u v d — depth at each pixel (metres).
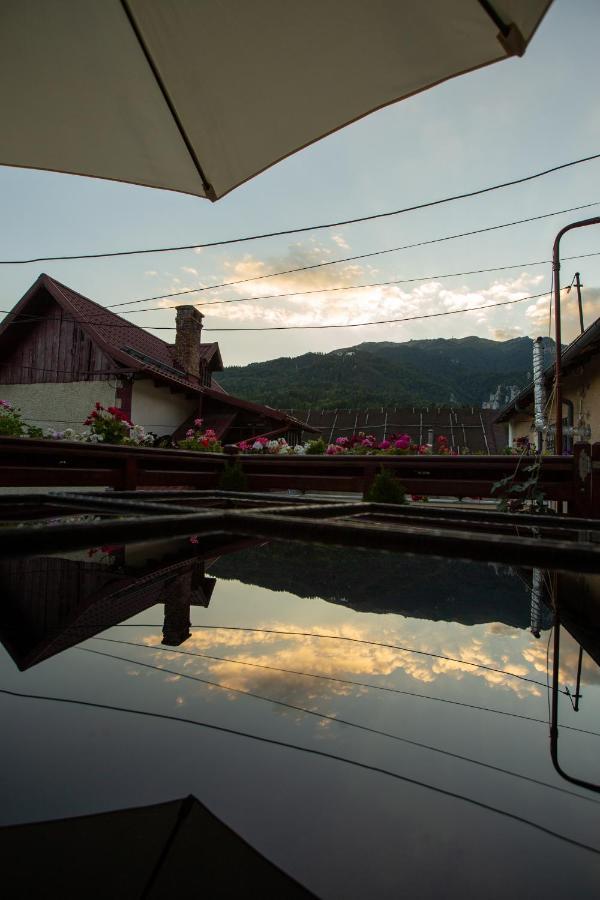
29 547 1.03
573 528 1.63
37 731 0.36
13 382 12.18
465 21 1.74
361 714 0.42
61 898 0.20
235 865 0.23
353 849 0.25
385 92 2.08
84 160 2.45
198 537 1.41
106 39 2.00
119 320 13.24
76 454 3.42
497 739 0.38
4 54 2.01
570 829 0.27
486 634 0.66
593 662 0.57
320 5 1.82
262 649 0.58
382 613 0.75
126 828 0.25
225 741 0.36
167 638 0.60
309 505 1.83
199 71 2.08
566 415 10.45
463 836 0.26
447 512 1.85
